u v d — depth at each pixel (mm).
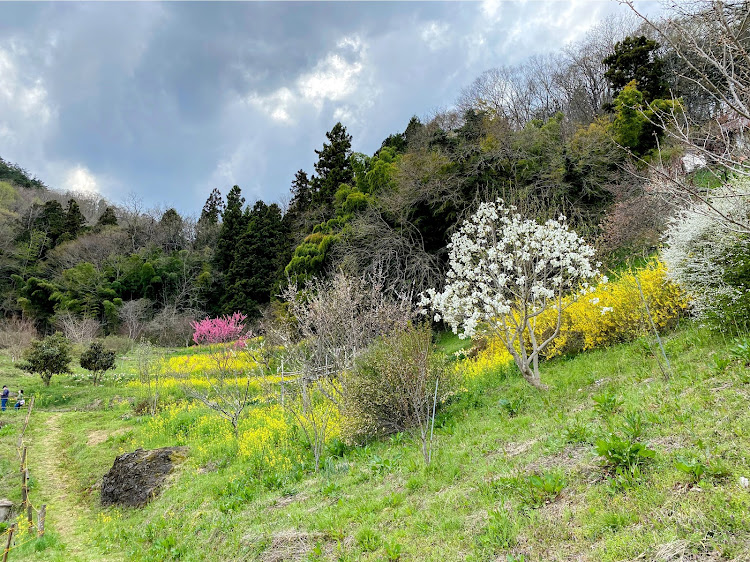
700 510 2891
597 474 3852
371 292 12492
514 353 7863
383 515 4773
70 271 40781
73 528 8531
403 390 7875
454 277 8711
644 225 12383
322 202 32562
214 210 61031
